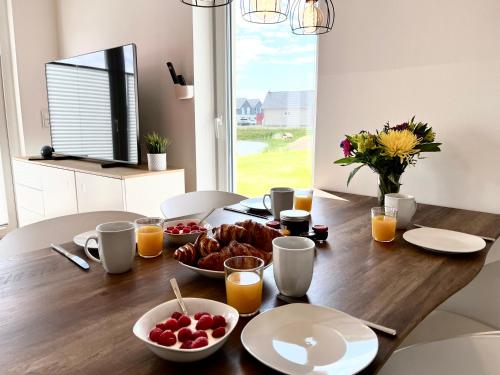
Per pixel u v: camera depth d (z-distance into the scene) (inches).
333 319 25.8
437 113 64.8
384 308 28.5
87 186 103.4
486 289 55.4
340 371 20.5
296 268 29.5
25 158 131.0
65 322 26.4
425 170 67.5
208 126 104.2
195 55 98.7
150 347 21.3
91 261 38.3
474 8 59.3
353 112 74.2
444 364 30.4
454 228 51.0
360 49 71.7
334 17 73.6
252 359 22.3
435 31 63.3
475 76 60.4
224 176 106.6
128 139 104.4
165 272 35.5
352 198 70.8
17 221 144.9
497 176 60.4
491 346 28.8
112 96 107.5
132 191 93.1
